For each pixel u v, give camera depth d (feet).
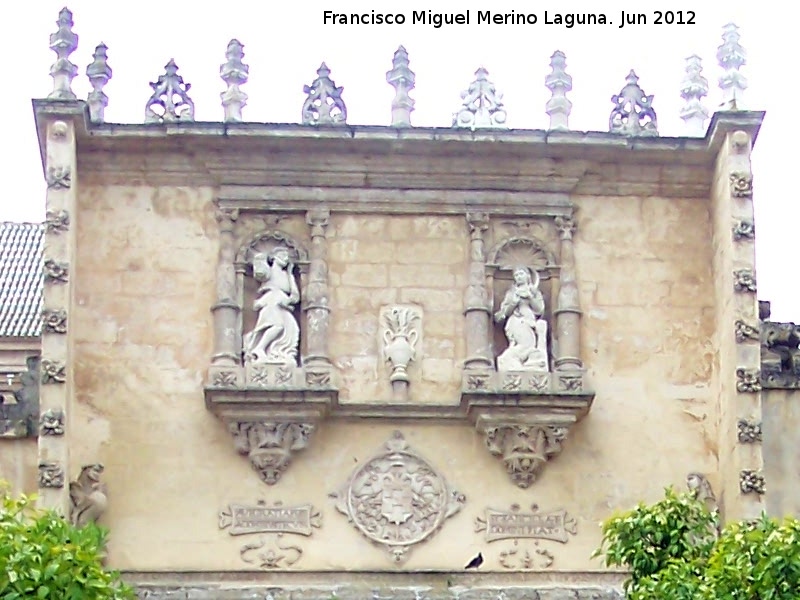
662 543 138.00
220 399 150.71
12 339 207.51
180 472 151.74
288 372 151.94
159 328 154.20
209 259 155.74
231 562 150.51
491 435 152.46
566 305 155.12
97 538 133.49
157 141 155.74
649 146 157.28
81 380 152.87
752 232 153.58
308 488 151.94
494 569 151.33
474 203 157.28
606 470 153.69
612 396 155.02
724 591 128.98
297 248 156.04
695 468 154.30
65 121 152.35
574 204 158.20
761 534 129.80
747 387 150.61
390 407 152.87
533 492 153.07
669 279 157.48
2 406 151.84
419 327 155.43
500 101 157.99
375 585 150.30
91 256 155.12
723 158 156.25
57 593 119.24
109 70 157.58
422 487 152.46
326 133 155.63
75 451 151.33
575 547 152.15
